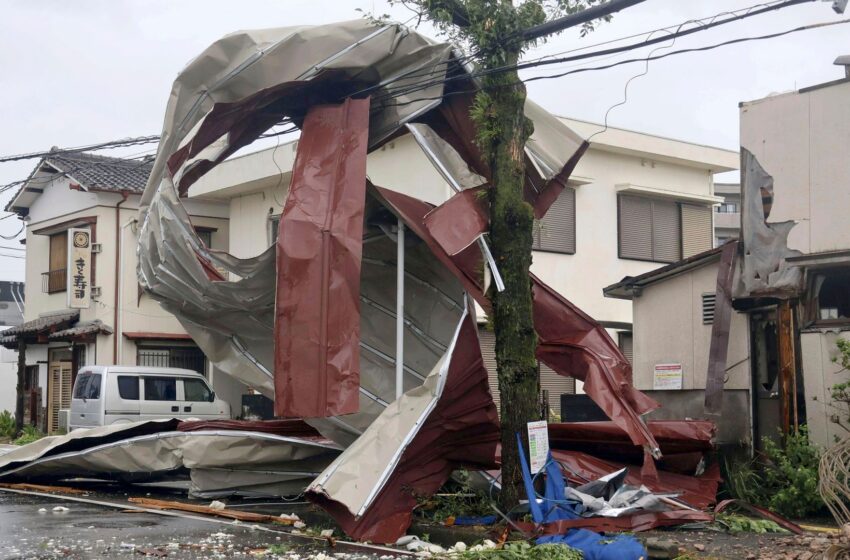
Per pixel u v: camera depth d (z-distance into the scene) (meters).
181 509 11.69
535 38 10.12
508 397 9.80
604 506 9.50
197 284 11.72
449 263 10.46
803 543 8.73
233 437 12.02
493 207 10.07
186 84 10.77
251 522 10.66
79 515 11.24
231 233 25.69
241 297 11.86
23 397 27.09
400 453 9.30
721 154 22.94
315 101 11.28
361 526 9.07
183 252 11.28
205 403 20.55
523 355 9.84
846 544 8.10
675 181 22.66
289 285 9.75
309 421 11.69
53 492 13.92
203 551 8.66
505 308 9.89
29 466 14.01
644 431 10.53
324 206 10.03
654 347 14.11
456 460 10.41
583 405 15.91
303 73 10.70
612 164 21.61
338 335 9.68
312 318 9.67
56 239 28.16
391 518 9.34
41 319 28.16
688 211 22.84
